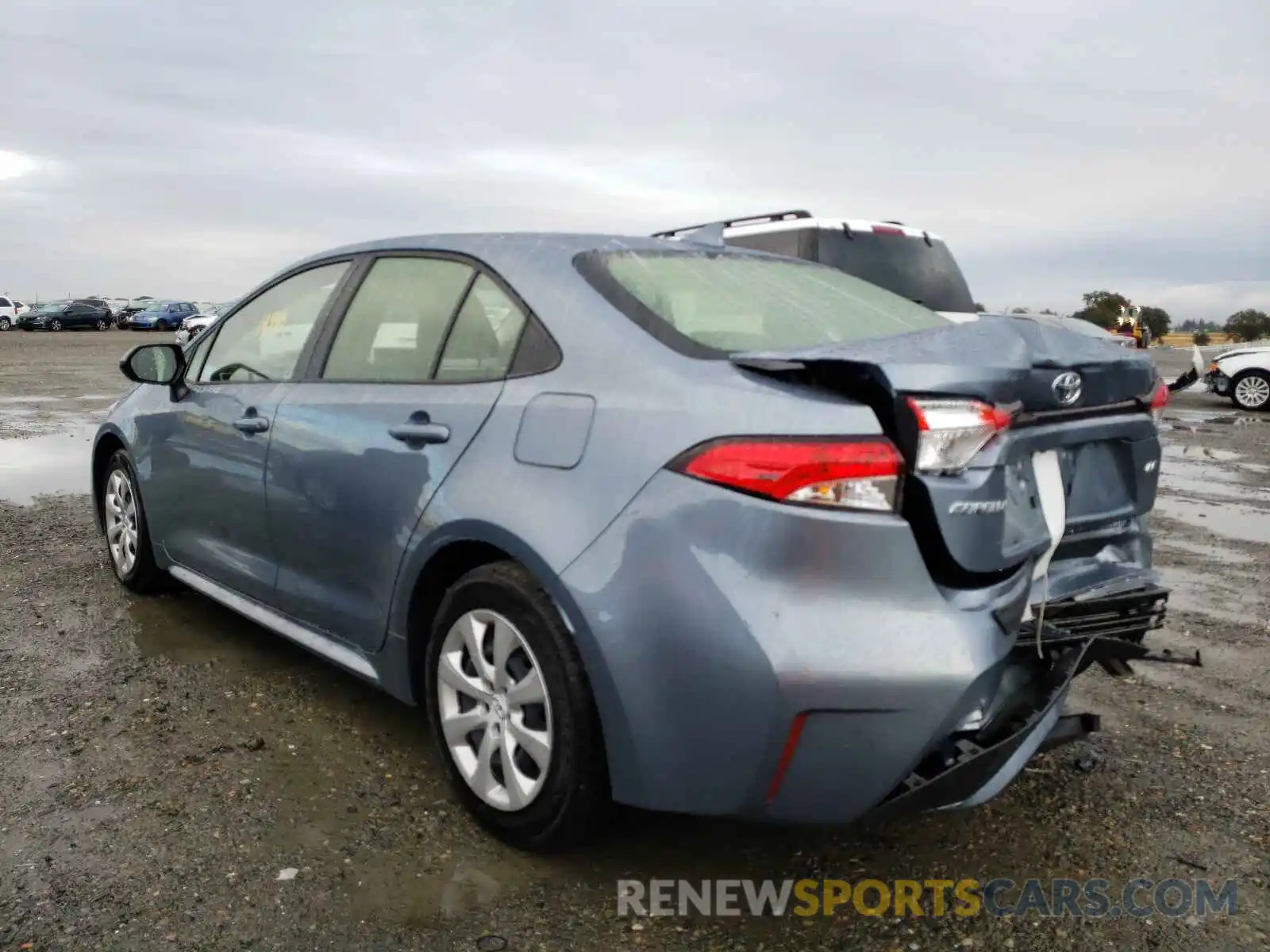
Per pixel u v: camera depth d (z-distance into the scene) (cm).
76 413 1334
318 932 246
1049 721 272
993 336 268
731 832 298
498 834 286
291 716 369
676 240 348
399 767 332
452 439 297
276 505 369
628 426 256
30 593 504
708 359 258
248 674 406
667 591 240
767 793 237
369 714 372
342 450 335
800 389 242
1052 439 274
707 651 234
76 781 315
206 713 369
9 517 677
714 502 237
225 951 238
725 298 300
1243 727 376
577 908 260
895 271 845
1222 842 297
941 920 258
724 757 238
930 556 237
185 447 430
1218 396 1677
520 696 273
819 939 250
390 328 344
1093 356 283
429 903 260
